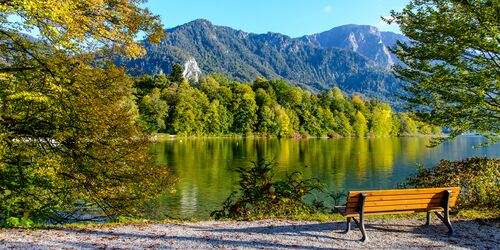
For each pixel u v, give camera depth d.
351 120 113.31
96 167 11.77
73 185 11.77
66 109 10.74
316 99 116.69
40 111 10.93
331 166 36.41
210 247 6.35
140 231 7.52
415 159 43.47
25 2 7.30
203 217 17.16
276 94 114.12
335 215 9.60
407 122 121.62
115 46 10.60
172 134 85.44
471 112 10.30
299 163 38.69
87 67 10.72
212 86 105.44
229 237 7.07
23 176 11.30
